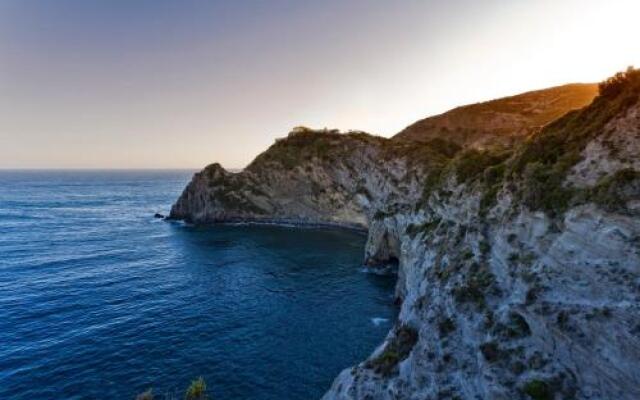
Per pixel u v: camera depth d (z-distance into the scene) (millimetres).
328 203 118438
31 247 83312
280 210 123375
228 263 72562
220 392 31422
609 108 23516
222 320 45625
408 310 33438
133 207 162250
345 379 26531
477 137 108438
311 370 34750
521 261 22500
